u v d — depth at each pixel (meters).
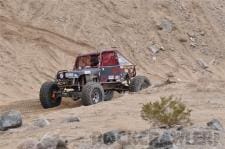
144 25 64.62
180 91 29.38
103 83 32.06
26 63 49.41
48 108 31.12
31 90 44.72
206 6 73.56
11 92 43.12
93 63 32.66
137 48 60.16
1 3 59.22
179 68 58.66
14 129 20.31
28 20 57.97
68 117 21.73
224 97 26.62
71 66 51.59
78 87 30.52
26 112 29.61
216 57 63.66
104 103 27.20
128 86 34.12
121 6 66.81
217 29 69.50
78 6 64.00
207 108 23.34
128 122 19.78
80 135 17.22
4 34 52.94
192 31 67.00
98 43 58.44
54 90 31.31
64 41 56.22
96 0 66.50
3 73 46.28
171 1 71.12
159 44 62.09
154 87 32.31
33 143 15.15
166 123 17.69
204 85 30.27
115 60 33.19
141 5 68.31
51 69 49.97
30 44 52.88
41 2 62.28
